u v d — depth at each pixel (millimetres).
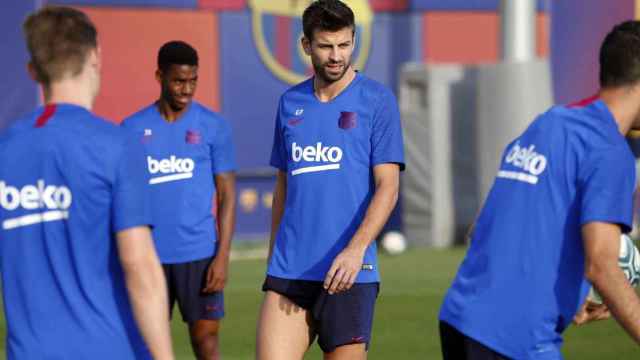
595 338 30359
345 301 17828
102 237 12219
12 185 12383
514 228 13922
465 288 14281
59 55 12312
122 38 55562
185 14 56406
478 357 14000
